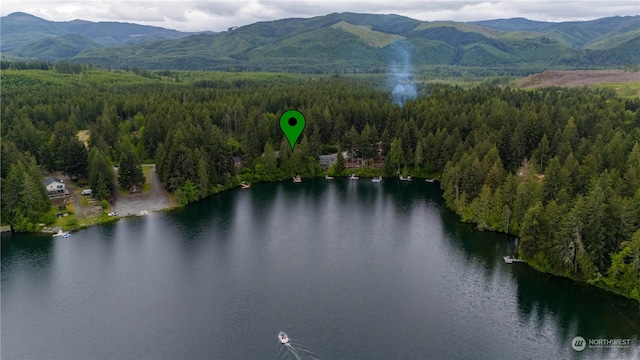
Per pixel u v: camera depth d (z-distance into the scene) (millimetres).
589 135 172250
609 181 111438
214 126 185000
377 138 191375
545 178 122688
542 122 176375
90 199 151875
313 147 192125
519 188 122188
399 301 95812
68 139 175375
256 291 99875
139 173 159875
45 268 110312
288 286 102062
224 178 174375
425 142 185125
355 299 96562
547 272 104688
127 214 144500
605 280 95125
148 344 81875
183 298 97250
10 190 130750
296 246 124000
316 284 103000
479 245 121562
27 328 86875
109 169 154500
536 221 106000
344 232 133750
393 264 112562
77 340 83188
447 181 156500
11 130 187875
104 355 79062
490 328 86562
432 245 123125
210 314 91188
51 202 146625
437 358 78188
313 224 140500
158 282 103938
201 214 148625
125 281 104375
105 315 91000
